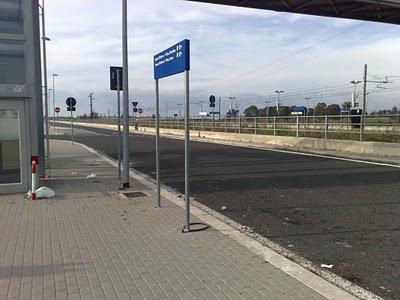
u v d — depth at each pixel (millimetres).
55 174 14695
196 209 9086
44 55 19750
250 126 35438
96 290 4762
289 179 13422
